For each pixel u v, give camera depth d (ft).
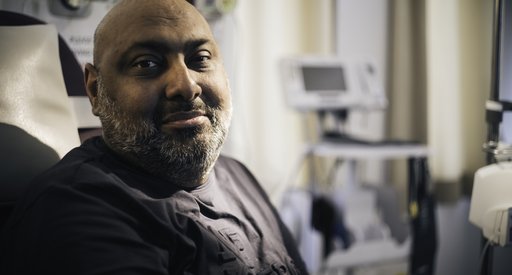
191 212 2.65
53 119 3.01
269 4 7.93
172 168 2.67
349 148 6.10
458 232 8.90
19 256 2.16
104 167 2.59
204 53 2.77
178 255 2.47
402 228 6.57
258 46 7.93
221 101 2.78
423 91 8.28
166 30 2.61
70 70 3.50
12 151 2.72
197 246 2.56
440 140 8.68
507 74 3.23
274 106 8.16
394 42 8.23
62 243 2.08
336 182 8.27
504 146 3.25
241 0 7.83
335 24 8.24
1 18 3.10
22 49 3.00
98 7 4.34
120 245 2.16
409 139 8.34
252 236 2.98
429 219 6.26
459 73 8.80
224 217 2.89
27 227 2.21
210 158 2.74
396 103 8.28
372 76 7.21
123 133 2.63
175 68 2.61
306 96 6.66
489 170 3.16
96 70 2.76
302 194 6.79
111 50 2.63
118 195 2.37
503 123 3.30
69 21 4.24
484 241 3.28
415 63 8.30
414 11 8.22
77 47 4.25
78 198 2.24
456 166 8.73
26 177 2.73
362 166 8.75
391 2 8.29
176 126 2.59
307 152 6.39
